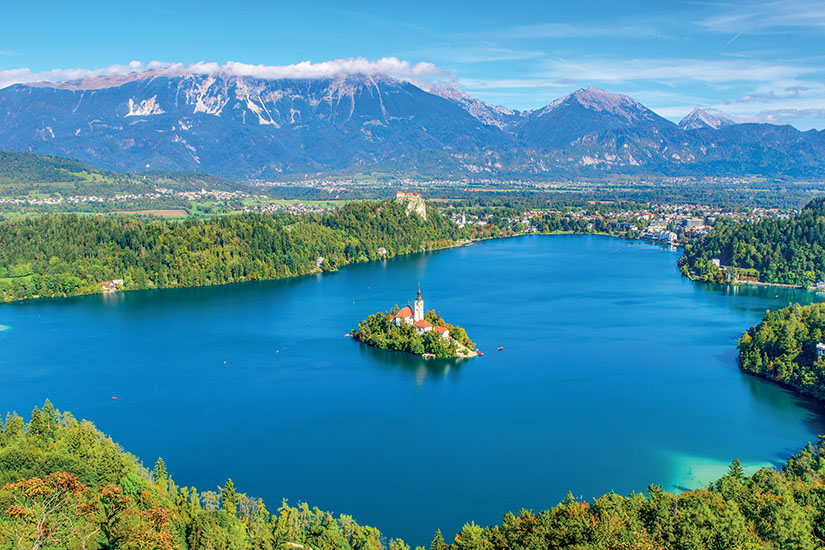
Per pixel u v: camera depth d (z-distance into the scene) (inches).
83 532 5329.7
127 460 7057.1
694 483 7308.1
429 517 6796.3
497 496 7155.5
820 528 5497.1
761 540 5275.6
